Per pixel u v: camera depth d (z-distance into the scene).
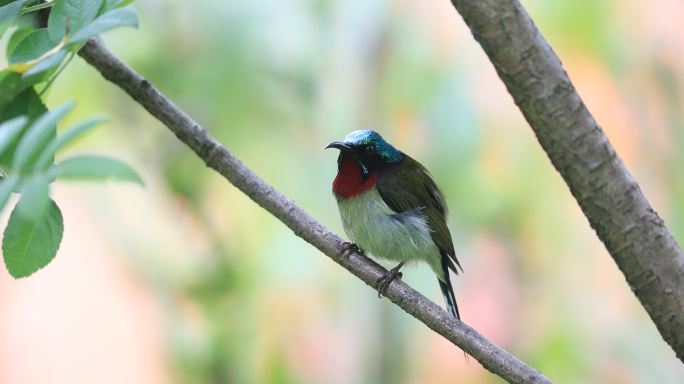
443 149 12.65
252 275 12.82
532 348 12.93
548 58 4.78
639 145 13.15
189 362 12.87
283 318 12.91
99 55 5.67
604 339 12.80
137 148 12.71
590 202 4.98
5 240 4.23
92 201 13.17
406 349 13.17
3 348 13.84
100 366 13.71
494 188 12.63
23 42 4.28
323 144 12.80
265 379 12.85
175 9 12.36
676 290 5.01
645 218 4.98
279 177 12.61
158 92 5.75
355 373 13.02
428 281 12.78
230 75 12.41
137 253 12.99
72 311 13.78
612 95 13.12
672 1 12.89
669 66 12.96
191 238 12.99
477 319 13.04
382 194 7.85
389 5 12.80
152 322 13.53
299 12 12.67
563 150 4.90
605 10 12.73
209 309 12.88
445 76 12.73
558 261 12.94
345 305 12.98
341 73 12.84
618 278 12.93
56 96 11.95
